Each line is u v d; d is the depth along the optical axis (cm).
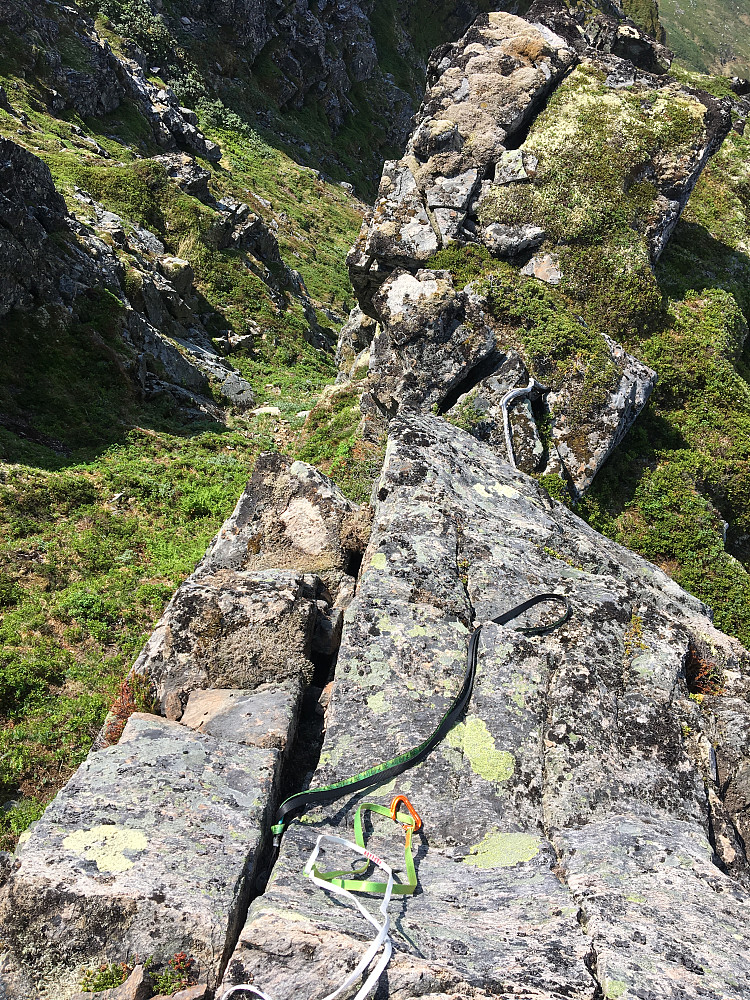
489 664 546
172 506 1491
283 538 717
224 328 2786
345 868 411
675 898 390
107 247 2238
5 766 867
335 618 629
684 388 1605
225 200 3494
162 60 5184
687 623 624
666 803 484
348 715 514
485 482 751
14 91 3203
